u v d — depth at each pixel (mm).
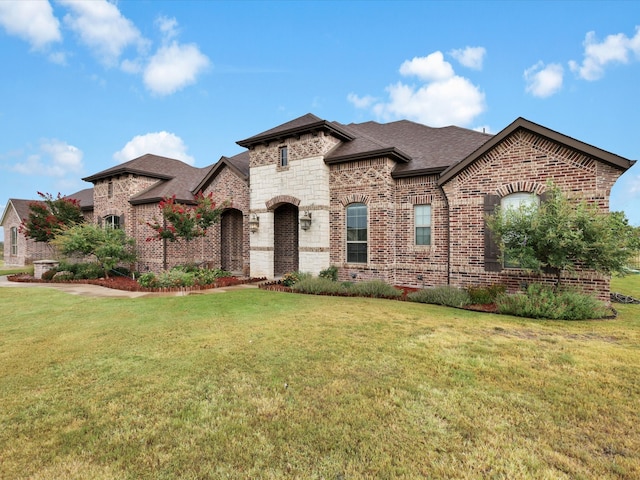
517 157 10633
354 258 13938
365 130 18109
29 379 4637
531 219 8422
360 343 6004
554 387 4297
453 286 10914
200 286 13086
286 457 2992
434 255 12734
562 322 7551
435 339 6238
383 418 3600
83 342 6254
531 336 6457
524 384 4379
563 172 9922
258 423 3521
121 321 7867
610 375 4648
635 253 7801
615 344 5973
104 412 3771
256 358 5316
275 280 15461
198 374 4746
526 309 8125
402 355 5402
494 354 5441
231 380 4539
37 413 3768
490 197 11094
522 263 8539
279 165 15367
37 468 2883
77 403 3977
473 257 11430
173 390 4273
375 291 11180
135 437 3311
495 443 3176
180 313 8617
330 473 2789
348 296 11266
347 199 13938
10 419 3650
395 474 2781
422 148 14664
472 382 4438
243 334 6625
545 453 3037
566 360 5156
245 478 2740
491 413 3695
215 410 3789
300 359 5254
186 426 3480
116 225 20750
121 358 5398
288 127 15594
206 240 19219
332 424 3492
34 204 21094
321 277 13109
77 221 22125
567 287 9383
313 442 3203
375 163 13305
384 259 13125
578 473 2781
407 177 13227
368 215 13453
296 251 16828
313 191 14211
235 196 17766
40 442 3240
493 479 2711
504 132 10586
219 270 16812
